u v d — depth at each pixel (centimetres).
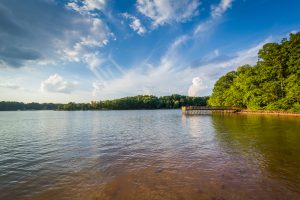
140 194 787
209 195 762
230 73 8544
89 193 812
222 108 6769
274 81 5381
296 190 793
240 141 1742
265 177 926
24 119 6600
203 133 2300
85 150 1586
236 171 1009
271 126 2666
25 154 1512
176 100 17775
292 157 1231
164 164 1154
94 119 5800
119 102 17388
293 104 4650
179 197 754
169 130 2722
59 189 862
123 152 1479
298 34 5022
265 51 5822
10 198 796
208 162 1168
